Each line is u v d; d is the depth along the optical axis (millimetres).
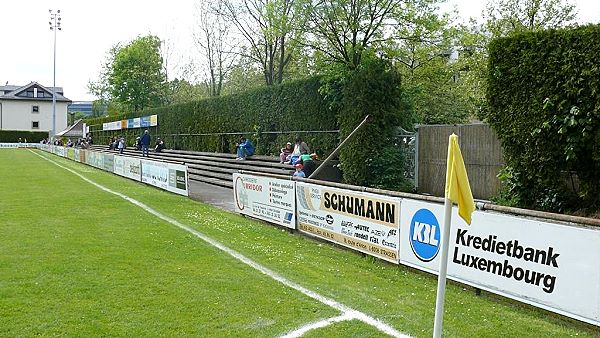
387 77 15422
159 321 5074
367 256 8250
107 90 71062
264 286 6348
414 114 17500
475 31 23328
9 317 5090
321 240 9648
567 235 5164
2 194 15602
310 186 9734
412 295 6176
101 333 4738
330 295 6051
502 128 11062
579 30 9688
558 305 5270
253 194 12062
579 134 9703
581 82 9594
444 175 15031
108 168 27188
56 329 4812
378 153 15086
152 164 19672
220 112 29125
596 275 4914
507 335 4930
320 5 17797
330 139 18375
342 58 18391
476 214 6156
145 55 62875
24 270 6789
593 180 9820
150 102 63312
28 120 93062
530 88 10477
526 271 5594
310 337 4762
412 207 7207
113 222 10727
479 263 6156
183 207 13758
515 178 10938
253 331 4883
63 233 9375
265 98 23453
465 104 26000
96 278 6508
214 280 6551
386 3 17812
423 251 7035
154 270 6957
